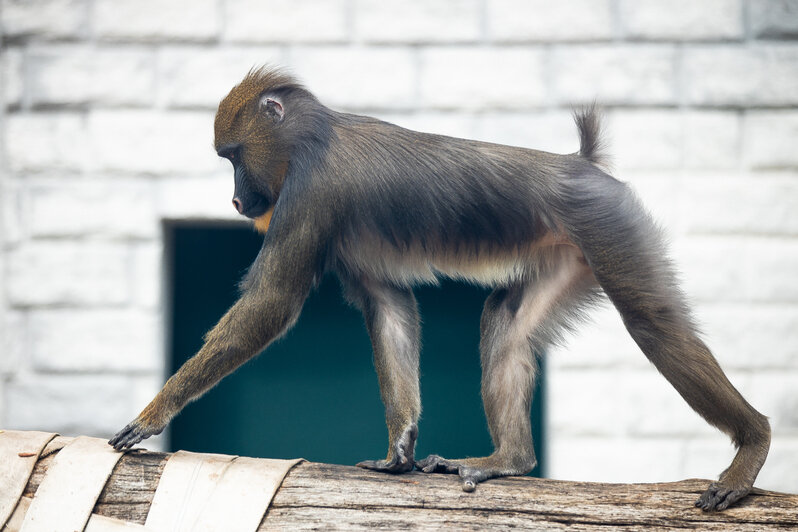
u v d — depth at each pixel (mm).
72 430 17797
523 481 10367
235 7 17875
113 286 17859
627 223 11375
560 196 11531
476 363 18797
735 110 17844
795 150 17766
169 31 17875
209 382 11141
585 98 17781
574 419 17656
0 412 17812
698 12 17781
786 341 17625
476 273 12125
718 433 17562
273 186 12227
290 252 11375
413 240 11797
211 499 9914
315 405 18906
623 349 17641
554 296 12547
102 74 17922
